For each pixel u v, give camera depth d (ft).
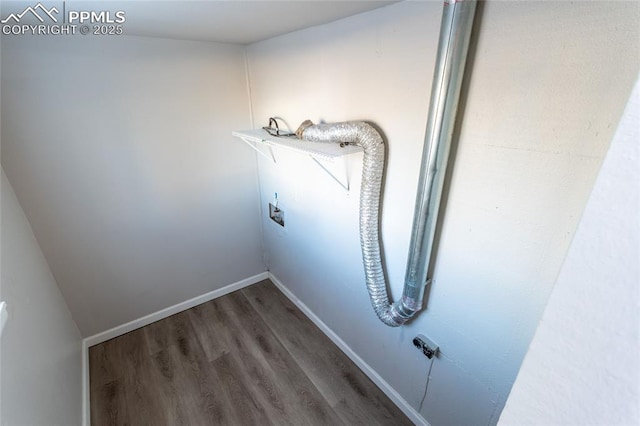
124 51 6.31
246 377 6.89
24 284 4.56
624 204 1.00
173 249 8.38
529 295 3.46
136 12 4.18
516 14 2.85
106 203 7.04
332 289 7.25
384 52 4.28
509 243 3.50
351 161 5.47
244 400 6.37
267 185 8.75
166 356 7.46
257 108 8.05
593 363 1.16
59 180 6.34
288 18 4.71
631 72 2.33
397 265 5.17
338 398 6.40
